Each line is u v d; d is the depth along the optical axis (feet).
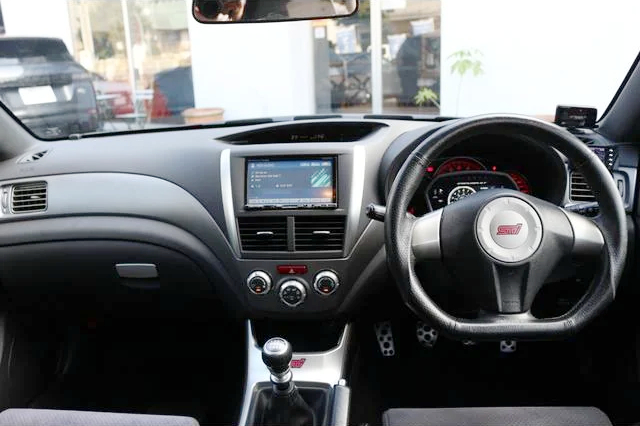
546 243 4.04
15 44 9.25
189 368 7.80
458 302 5.13
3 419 4.72
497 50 15.29
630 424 6.48
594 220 4.31
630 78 5.98
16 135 6.64
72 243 6.17
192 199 5.88
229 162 5.78
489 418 4.76
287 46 18.85
